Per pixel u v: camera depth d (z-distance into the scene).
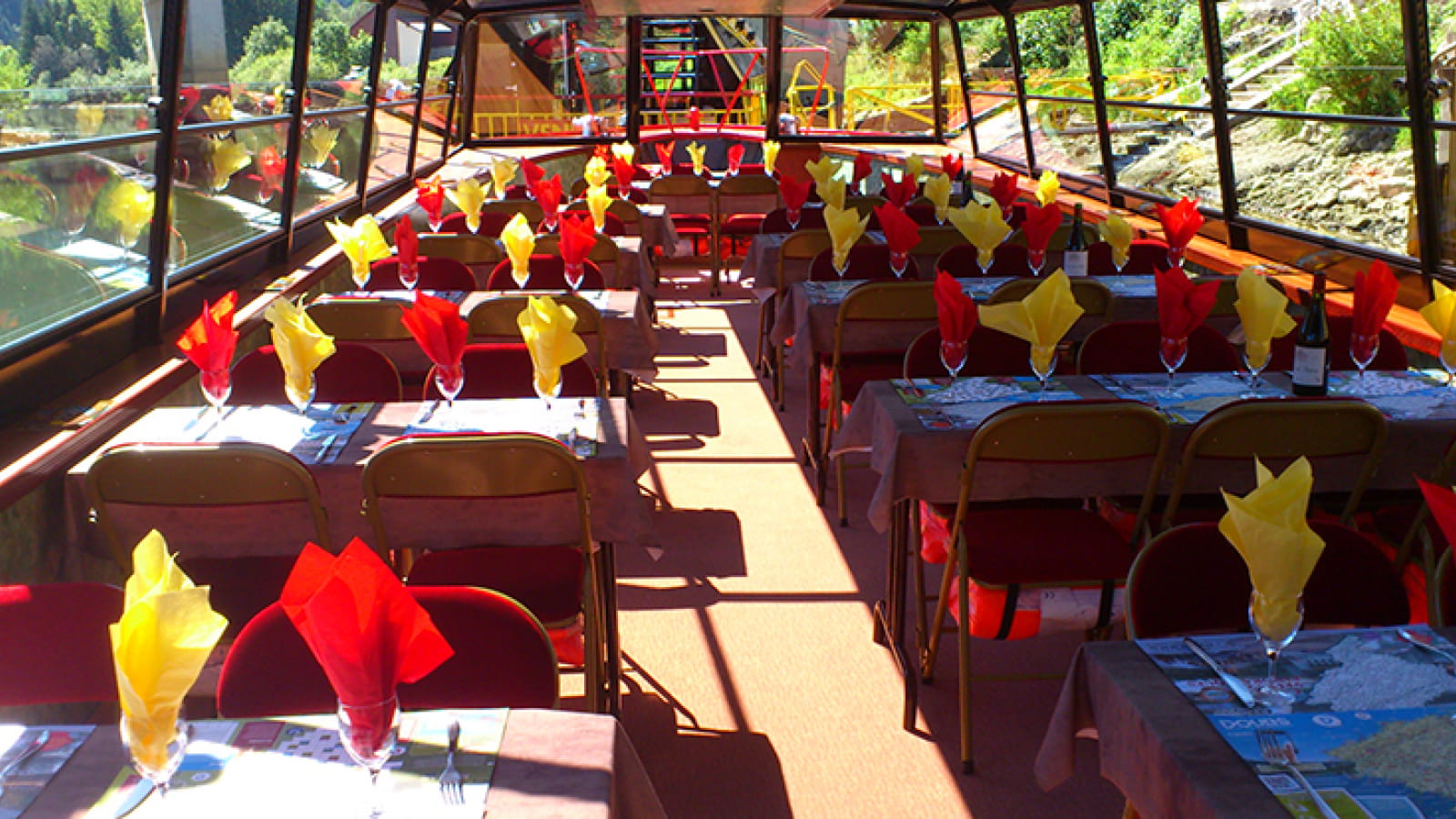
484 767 1.54
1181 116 6.77
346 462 2.81
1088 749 2.94
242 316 4.80
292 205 6.14
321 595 1.28
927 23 10.86
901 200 7.43
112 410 3.45
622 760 1.61
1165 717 1.66
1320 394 3.26
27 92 3.45
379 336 4.52
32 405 3.47
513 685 1.84
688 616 3.67
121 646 1.32
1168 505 2.88
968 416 3.15
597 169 7.70
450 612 1.83
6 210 3.39
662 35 10.94
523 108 10.94
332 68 6.91
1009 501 3.43
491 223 7.02
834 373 4.41
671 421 5.68
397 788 1.50
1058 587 2.86
